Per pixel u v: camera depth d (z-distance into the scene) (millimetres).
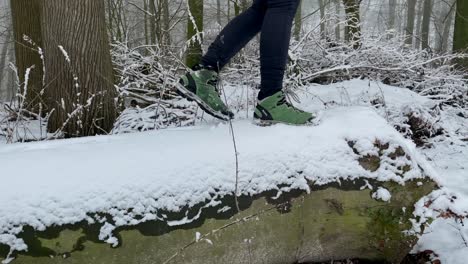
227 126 2256
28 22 4754
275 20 2295
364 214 2166
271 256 2092
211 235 1911
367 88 5086
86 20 3338
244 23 2447
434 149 4230
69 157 1808
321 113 2416
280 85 2322
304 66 5871
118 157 1840
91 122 3404
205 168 1905
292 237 2107
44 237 1652
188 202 1852
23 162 1742
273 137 2092
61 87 3375
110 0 9797
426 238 2547
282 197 2027
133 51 5020
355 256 2283
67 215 1675
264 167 2000
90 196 1715
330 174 2098
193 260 1905
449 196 2184
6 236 1604
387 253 2266
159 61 4527
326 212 2133
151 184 1807
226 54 2465
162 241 1827
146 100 4383
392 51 5844
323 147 2123
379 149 2162
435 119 4461
